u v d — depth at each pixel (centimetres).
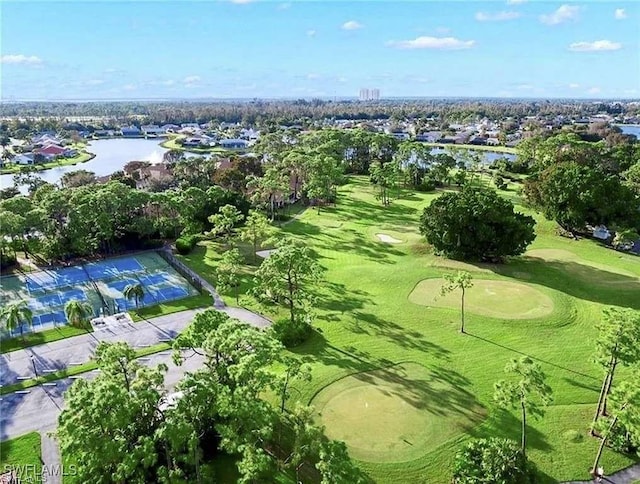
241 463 3020
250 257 8594
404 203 12719
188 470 3378
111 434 2944
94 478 2980
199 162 14312
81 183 12888
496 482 3266
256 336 3728
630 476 3609
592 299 6681
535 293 6788
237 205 10144
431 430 4056
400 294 6888
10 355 5416
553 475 3600
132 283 7525
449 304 6494
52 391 4775
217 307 6625
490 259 8194
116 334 5897
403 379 4806
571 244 9131
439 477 3594
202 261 8431
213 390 3300
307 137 18450
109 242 8800
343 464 3014
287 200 12288
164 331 5966
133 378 3688
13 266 8138
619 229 9000
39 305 6738
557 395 4544
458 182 14850
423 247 8912
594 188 8881
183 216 9025
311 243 9362
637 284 7181
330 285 7262
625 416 3353
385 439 3944
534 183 10144
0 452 3891
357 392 4581
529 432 4047
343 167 15612
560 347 5412
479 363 5100
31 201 8762
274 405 4350
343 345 5500
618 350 3803
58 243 8200
